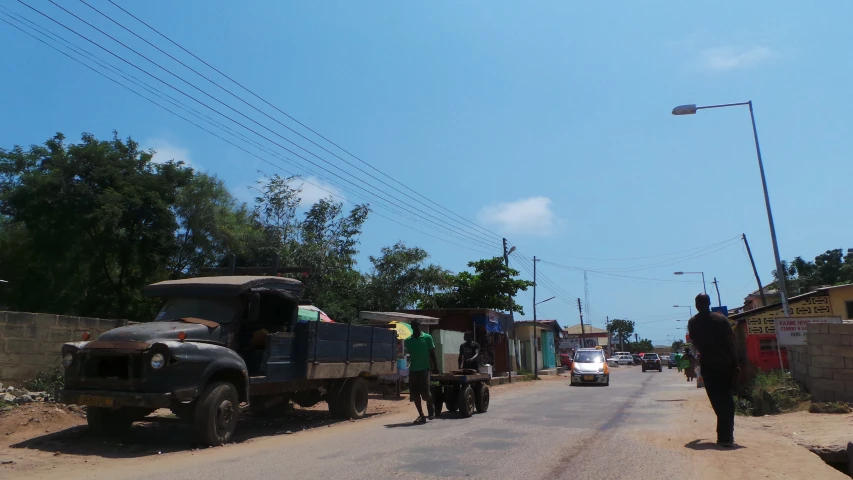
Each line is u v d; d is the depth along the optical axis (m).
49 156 23.72
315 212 29.70
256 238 27.05
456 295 37.44
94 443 9.09
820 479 6.21
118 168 24.02
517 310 38.47
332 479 6.50
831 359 12.63
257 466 7.30
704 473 6.57
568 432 10.00
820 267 46.38
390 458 7.69
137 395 8.45
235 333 10.34
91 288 24.02
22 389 12.21
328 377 12.02
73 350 8.98
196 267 25.48
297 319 11.73
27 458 7.86
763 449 7.88
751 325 23.89
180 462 7.70
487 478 6.50
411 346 11.84
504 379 30.78
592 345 84.19
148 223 23.59
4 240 24.02
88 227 22.64
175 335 9.15
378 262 32.16
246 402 9.92
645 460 7.38
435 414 13.05
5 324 12.32
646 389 22.62
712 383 8.15
